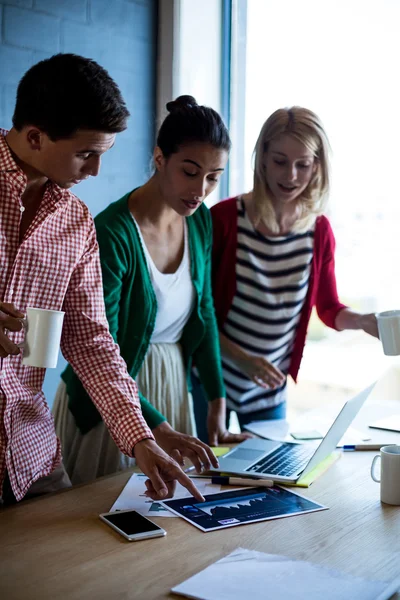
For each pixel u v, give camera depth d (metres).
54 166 1.23
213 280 2.13
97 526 1.25
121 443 1.36
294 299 2.11
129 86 2.68
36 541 1.18
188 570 1.09
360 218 2.46
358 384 2.75
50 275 1.35
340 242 2.50
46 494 1.40
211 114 1.68
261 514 1.31
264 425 1.96
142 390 1.85
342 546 1.18
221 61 2.85
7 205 1.28
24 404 1.34
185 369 1.96
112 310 1.70
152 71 2.76
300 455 1.66
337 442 1.66
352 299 2.52
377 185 2.42
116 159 2.65
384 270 2.46
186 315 1.92
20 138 1.24
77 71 1.17
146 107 2.75
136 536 1.19
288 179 1.96
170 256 1.86
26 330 1.22
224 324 2.14
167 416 1.89
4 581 1.04
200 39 2.78
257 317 2.11
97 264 1.46
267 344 2.14
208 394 1.94
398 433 1.88
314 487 1.47
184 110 1.68
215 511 1.32
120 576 1.06
